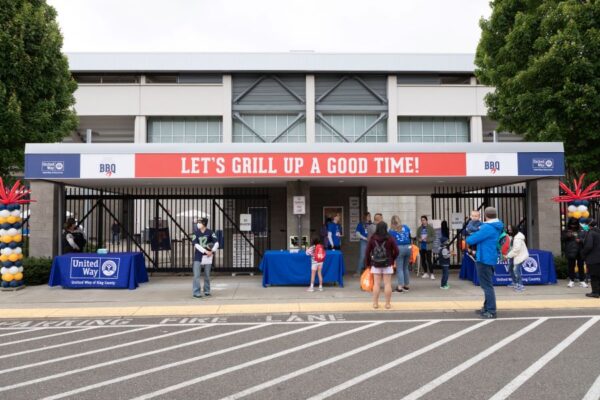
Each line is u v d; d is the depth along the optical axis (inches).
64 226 534.0
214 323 318.3
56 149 462.0
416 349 246.2
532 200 535.5
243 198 566.9
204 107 915.4
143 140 904.9
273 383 195.5
